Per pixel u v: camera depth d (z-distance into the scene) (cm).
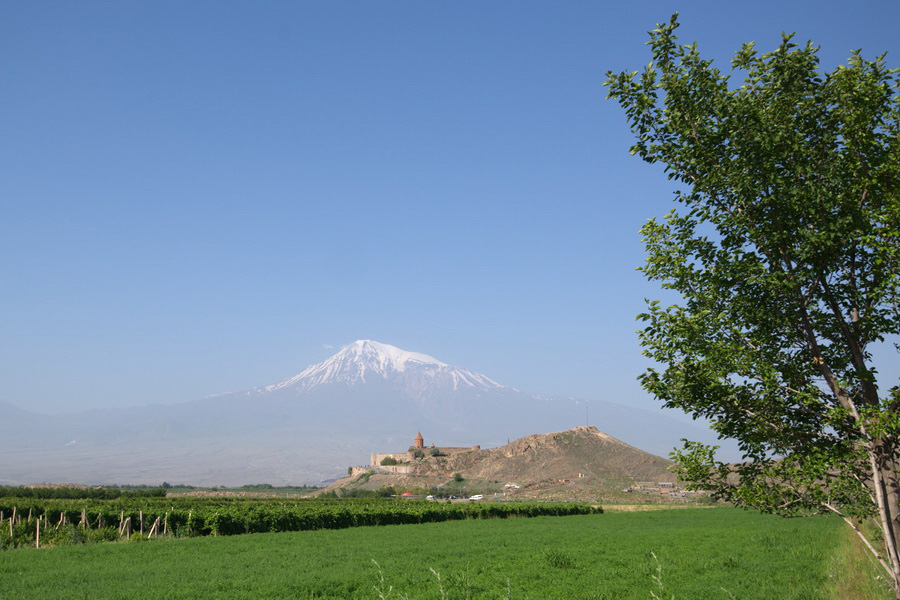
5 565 3094
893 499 967
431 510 7525
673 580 2734
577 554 3772
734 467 1067
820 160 1042
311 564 3306
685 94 1098
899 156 972
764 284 1023
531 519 7956
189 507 7169
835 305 1039
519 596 2381
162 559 3450
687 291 1104
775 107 1031
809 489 982
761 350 1039
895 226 943
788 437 1010
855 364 1023
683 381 1051
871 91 1010
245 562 3356
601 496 16712
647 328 1090
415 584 2698
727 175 1051
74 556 3494
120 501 8162
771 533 4684
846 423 993
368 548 4125
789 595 2258
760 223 1053
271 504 8656
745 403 1037
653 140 1145
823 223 1003
